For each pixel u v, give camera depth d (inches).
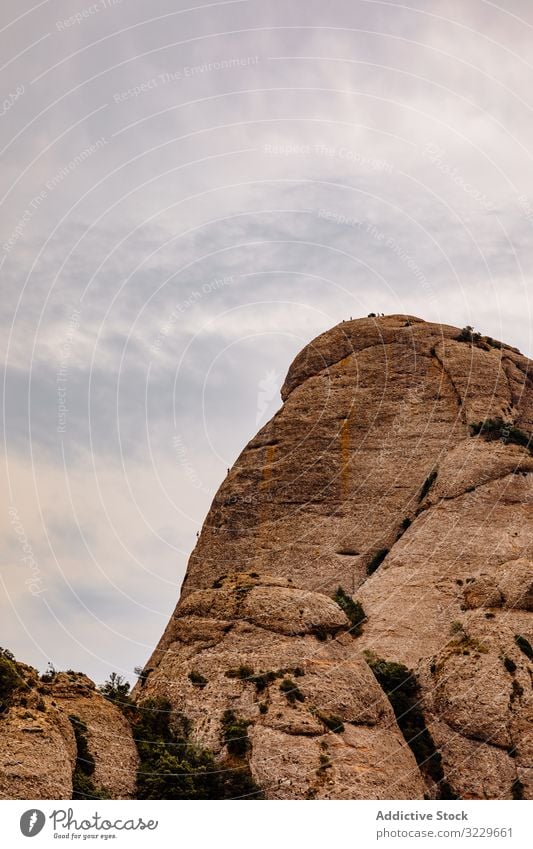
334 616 3297.2
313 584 4355.3
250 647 3179.1
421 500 4490.7
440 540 4065.0
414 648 3575.3
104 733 2851.9
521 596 3545.8
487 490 4234.7
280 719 2910.9
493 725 3147.1
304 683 3031.5
